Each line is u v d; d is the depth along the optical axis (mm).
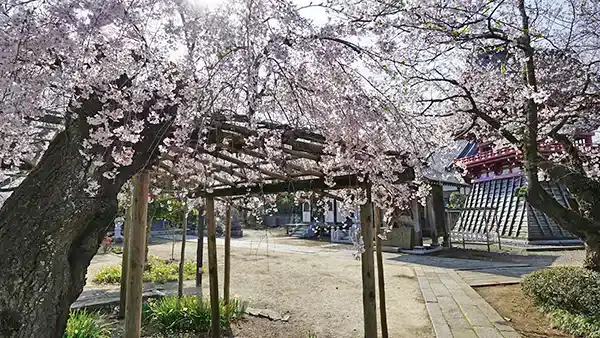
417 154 2809
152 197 5715
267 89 2221
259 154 2623
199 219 7230
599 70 4672
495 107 4305
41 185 1758
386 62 2299
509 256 10930
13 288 1595
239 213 6336
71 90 1912
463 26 3197
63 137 1938
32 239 1656
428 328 4809
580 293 4730
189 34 1909
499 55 4152
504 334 4234
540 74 4629
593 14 4375
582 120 5102
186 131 2076
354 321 5332
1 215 1746
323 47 2100
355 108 2285
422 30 2990
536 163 3842
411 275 8406
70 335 3723
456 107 4191
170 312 4918
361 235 3156
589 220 3699
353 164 2611
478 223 14977
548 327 4516
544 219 13148
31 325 1606
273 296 6777
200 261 7207
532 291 5512
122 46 1906
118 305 5875
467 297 6043
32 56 1804
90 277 8266
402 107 2916
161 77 1970
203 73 2010
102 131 1765
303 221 21188
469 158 14938
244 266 10180
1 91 1729
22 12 1716
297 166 3178
